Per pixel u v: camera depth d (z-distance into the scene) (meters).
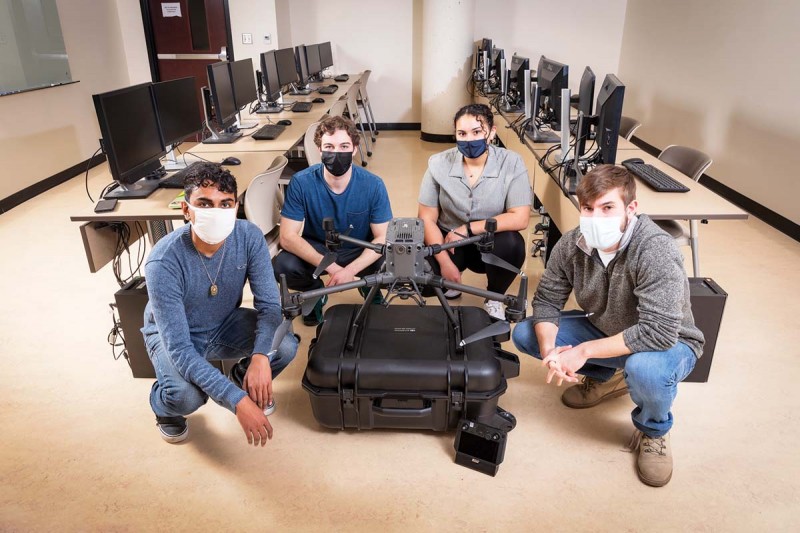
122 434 2.02
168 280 1.68
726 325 2.71
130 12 6.12
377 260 2.54
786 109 3.84
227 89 3.76
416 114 7.23
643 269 1.66
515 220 2.53
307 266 2.53
